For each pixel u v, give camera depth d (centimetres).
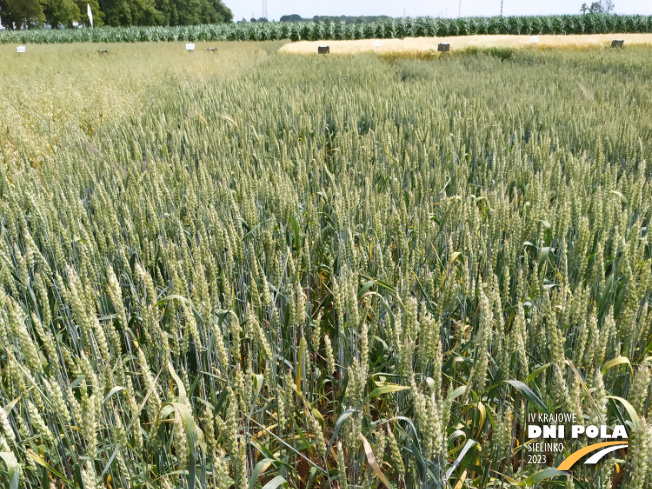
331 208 431
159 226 354
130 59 2305
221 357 208
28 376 182
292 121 821
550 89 1134
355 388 180
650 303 294
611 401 212
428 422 157
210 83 1373
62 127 797
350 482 194
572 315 237
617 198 337
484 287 283
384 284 262
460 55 2603
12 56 2528
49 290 296
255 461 244
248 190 432
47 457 222
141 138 683
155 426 180
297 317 236
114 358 214
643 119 777
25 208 404
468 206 353
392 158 571
